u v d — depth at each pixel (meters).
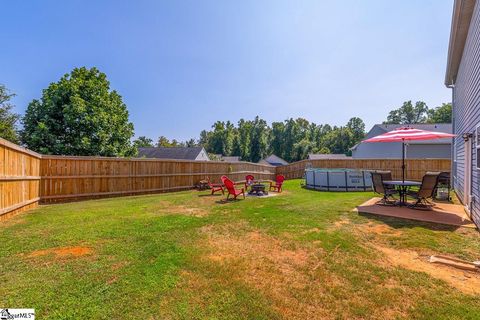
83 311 2.30
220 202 8.38
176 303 2.45
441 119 40.41
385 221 5.43
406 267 3.26
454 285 2.81
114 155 16.17
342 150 52.44
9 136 14.80
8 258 3.48
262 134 55.94
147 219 5.79
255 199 8.96
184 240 4.29
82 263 3.32
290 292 2.66
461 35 8.27
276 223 5.39
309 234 4.59
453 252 3.72
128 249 3.83
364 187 11.37
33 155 7.55
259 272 3.12
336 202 7.89
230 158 49.19
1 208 5.57
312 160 18.11
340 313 2.31
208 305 2.43
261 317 2.26
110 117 16.06
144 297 2.54
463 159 7.67
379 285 2.80
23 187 6.88
